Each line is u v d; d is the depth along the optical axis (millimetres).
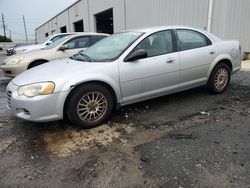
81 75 3799
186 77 4820
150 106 4883
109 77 3996
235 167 2814
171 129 3854
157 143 3428
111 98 4121
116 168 2902
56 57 7859
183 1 12875
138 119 4289
